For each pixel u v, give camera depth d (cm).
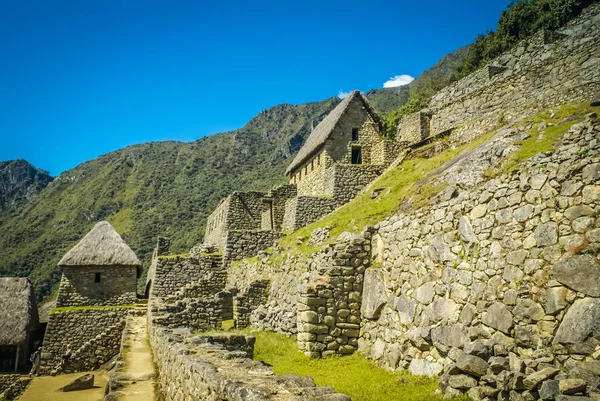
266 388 592
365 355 1237
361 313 1305
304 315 1293
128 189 14500
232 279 2862
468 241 1009
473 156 1875
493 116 2395
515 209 909
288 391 588
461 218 1041
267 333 1755
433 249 1107
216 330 1998
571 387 666
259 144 17625
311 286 1305
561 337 762
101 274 3566
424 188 1948
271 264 2283
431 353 1034
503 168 1582
